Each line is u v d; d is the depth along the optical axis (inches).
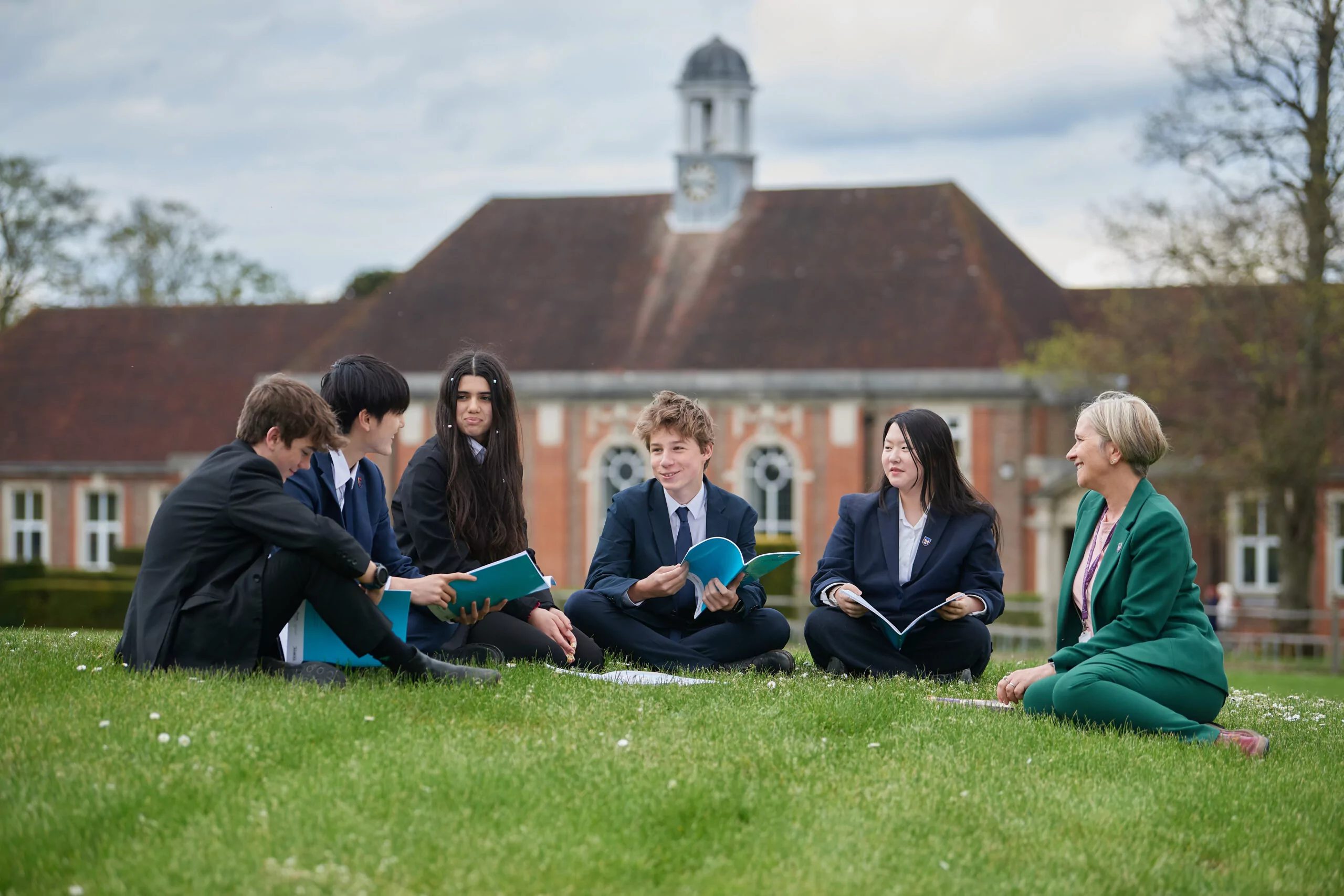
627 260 1636.3
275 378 258.1
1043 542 1382.9
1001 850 191.9
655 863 178.1
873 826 194.2
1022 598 1270.9
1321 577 1395.2
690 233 1641.2
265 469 253.3
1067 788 217.8
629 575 343.0
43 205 1900.8
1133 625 270.5
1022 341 1461.6
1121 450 277.3
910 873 181.2
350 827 179.9
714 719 242.5
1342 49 1030.4
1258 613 1055.0
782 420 1462.8
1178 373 1213.7
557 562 1512.1
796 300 1537.9
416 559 311.1
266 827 178.5
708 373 1482.5
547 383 1517.0
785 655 335.9
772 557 318.0
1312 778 238.1
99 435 1740.9
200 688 237.5
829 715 248.5
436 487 310.8
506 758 207.6
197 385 1781.5
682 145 1692.9
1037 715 270.1
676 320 1553.9
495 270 1652.3
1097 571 279.0
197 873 166.9
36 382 1803.6
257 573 250.1
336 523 258.1
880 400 1453.0
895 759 227.0
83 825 178.4
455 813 186.4
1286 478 1141.7
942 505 330.0
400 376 287.1
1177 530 271.4
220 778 194.1
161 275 2180.1
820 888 173.8
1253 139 1076.5
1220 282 1127.6
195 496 255.6
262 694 235.1
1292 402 1186.6
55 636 356.2
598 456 1513.3
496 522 310.5
